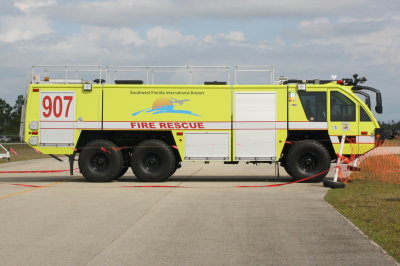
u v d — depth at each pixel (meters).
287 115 16.69
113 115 16.91
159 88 16.84
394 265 6.34
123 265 6.46
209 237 8.09
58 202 12.18
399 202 11.44
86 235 8.30
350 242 7.63
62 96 17.05
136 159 16.67
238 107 16.75
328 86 16.62
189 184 16.36
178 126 16.78
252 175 20.14
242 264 6.46
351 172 18.41
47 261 6.65
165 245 7.55
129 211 10.76
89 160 16.91
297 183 16.36
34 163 29.36
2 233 8.48
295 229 8.67
